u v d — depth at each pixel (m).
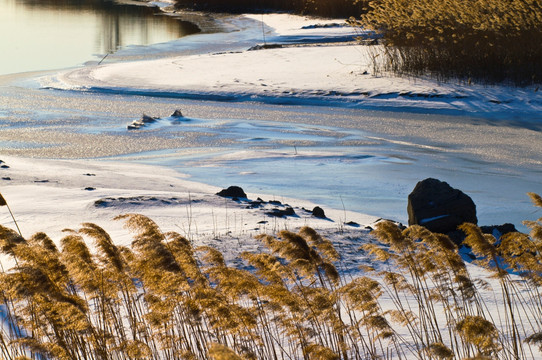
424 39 45.12
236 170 25.23
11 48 68.25
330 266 7.55
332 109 39.03
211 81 47.34
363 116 36.72
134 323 7.43
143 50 68.12
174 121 36.06
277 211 17.03
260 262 7.60
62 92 45.91
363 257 12.41
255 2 110.12
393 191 21.72
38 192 19.97
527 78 40.84
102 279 7.29
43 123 36.06
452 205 14.71
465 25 43.12
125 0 135.50
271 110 39.12
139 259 7.51
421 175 24.00
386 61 49.56
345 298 6.97
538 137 30.67
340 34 70.12
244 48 68.00
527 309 8.86
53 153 29.50
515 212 18.91
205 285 7.06
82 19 97.25
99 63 59.03
